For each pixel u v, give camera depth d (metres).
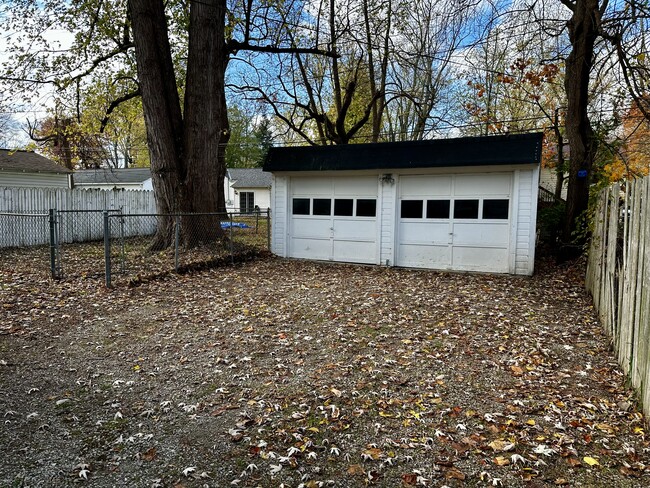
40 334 5.21
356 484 2.50
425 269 10.68
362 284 8.65
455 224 10.42
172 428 3.14
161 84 10.59
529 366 4.29
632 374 3.60
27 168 19.06
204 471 2.62
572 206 10.32
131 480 2.54
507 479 2.54
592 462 2.67
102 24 13.16
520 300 7.17
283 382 3.94
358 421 3.23
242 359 4.50
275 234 12.48
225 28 12.42
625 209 4.20
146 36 10.27
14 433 3.04
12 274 8.45
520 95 18.53
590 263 7.30
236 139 45.00
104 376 4.07
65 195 14.59
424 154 10.32
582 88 9.95
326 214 11.91
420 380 3.98
